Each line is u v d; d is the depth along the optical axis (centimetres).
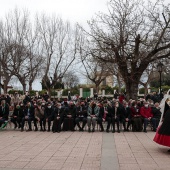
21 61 3466
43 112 1584
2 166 793
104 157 907
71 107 1598
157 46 1969
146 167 784
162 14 1919
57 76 3934
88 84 5575
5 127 1689
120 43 1927
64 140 1246
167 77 4909
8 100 2041
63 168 775
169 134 966
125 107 1589
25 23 3350
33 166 794
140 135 1411
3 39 3178
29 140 1246
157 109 1576
